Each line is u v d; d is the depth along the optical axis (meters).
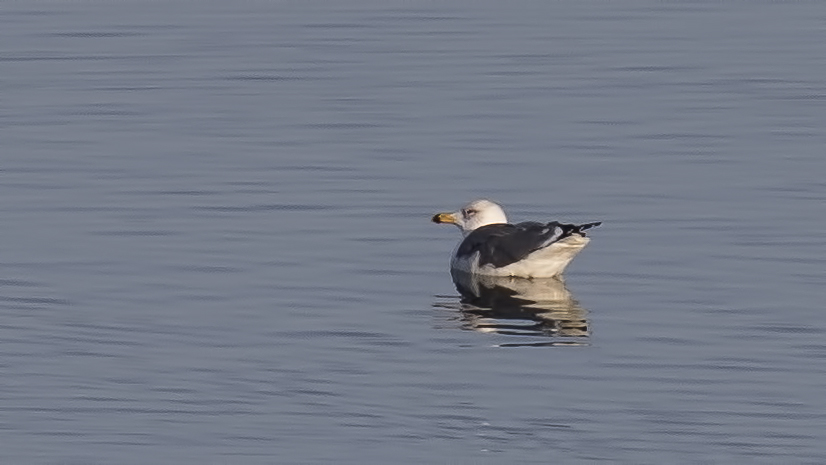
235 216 25.34
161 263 22.98
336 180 27.22
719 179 27.09
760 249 23.69
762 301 21.45
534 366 18.88
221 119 31.00
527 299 21.86
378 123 30.55
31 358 18.72
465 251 23.22
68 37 37.53
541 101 32.03
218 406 17.30
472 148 28.98
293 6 40.56
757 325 20.47
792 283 22.17
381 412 17.19
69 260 23.05
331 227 24.91
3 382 17.86
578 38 37.19
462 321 20.77
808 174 27.27
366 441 16.36
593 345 19.72
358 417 17.03
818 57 35.31
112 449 16.08
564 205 26.05
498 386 18.12
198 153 28.78
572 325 20.61
